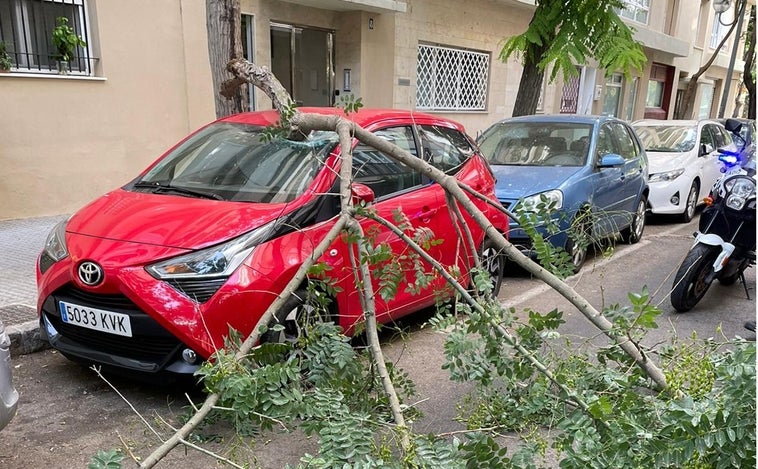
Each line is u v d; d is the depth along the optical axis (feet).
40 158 24.85
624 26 29.84
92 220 12.70
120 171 27.53
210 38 18.38
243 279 11.05
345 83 37.65
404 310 14.84
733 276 20.16
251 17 31.78
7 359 9.45
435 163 16.15
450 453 7.06
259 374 7.23
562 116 26.25
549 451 10.32
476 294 8.96
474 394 12.59
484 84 48.75
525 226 9.43
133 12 26.86
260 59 32.35
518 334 8.43
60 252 12.14
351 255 9.41
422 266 11.21
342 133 9.83
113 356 11.54
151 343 11.19
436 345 15.47
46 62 25.27
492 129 26.58
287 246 11.75
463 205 9.50
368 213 8.97
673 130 35.40
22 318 15.23
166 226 11.87
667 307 19.08
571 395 7.64
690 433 6.44
